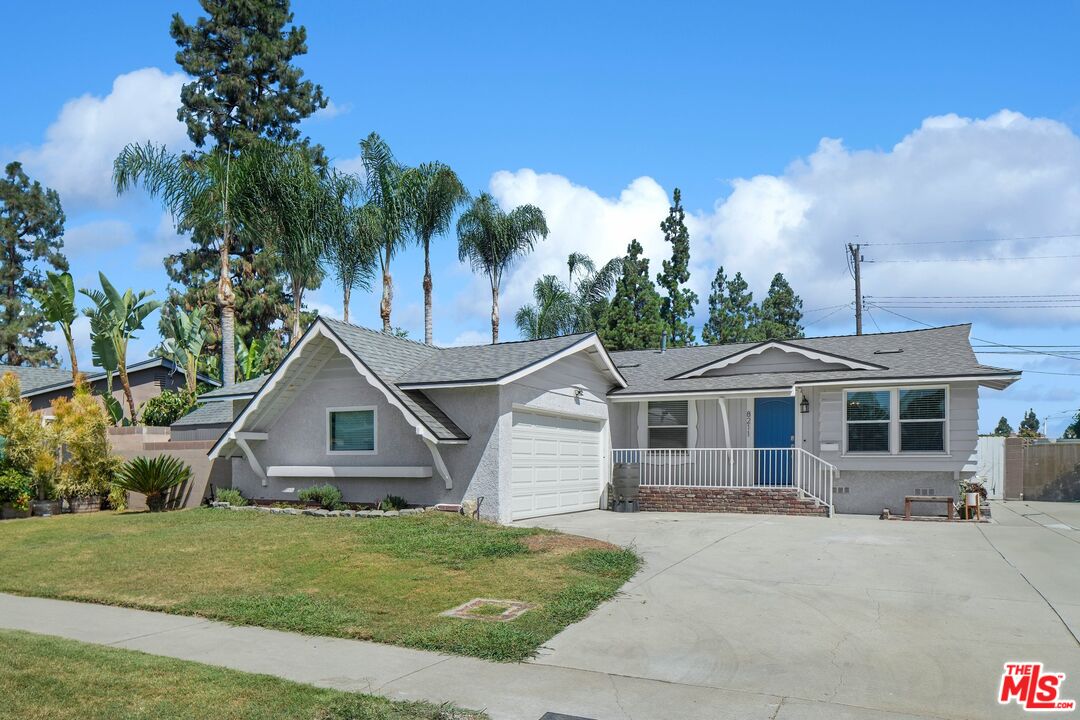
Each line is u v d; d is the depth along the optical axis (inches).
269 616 343.0
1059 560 452.1
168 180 982.4
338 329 670.5
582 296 1519.4
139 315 1073.5
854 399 761.0
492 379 617.9
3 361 1904.5
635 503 778.2
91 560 463.8
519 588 387.2
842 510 755.4
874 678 262.7
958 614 335.6
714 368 850.1
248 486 735.1
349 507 663.8
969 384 716.7
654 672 271.4
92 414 758.5
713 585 394.3
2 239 1950.1
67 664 269.6
